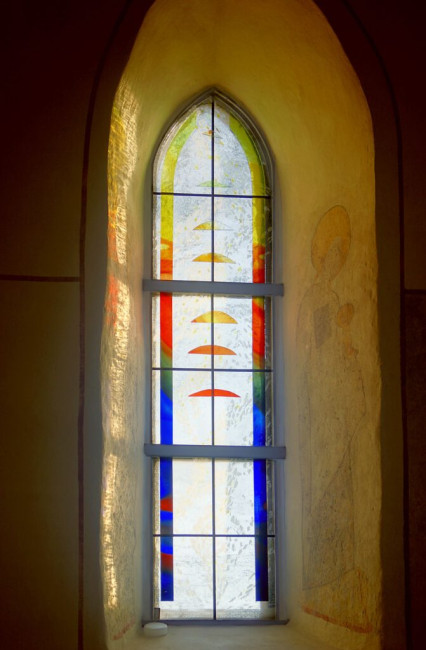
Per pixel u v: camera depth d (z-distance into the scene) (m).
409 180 3.98
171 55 4.50
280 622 4.59
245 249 4.99
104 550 3.78
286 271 4.88
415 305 3.92
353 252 4.12
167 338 4.86
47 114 3.96
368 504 3.87
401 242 3.94
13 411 3.77
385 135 3.99
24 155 3.92
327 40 4.11
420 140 4.01
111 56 4.01
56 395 3.80
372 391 3.89
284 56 4.43
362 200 4.06
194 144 5.08
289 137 4.76
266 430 4.83
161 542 4.68
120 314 4.18
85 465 3.76
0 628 3.65
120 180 4.20
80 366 3.82
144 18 4.03
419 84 4.05
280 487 4.75
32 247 3.88
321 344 4.37
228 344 4.89
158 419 4.78
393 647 3.71
